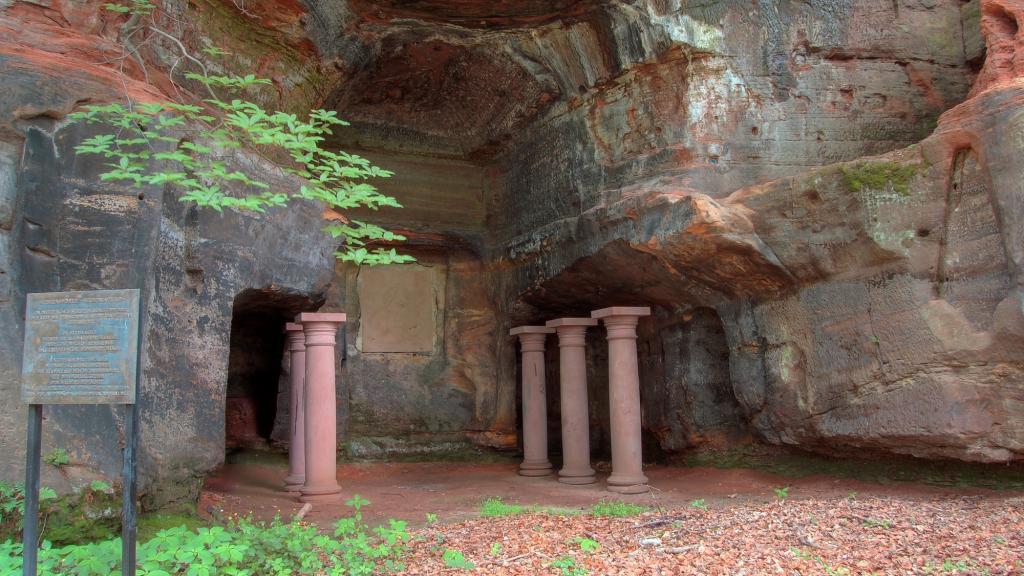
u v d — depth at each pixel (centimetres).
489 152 1812
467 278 1888
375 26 1409
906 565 645
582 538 815
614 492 1238
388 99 1677
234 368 1664
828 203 1098
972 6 1356
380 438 1761
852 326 1111
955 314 987
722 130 1316
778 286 1220
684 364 1455
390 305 1834
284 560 671
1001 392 944
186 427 916
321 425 1227
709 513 927
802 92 1334
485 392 1820
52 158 806
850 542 730
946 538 728
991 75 1057
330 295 1745
